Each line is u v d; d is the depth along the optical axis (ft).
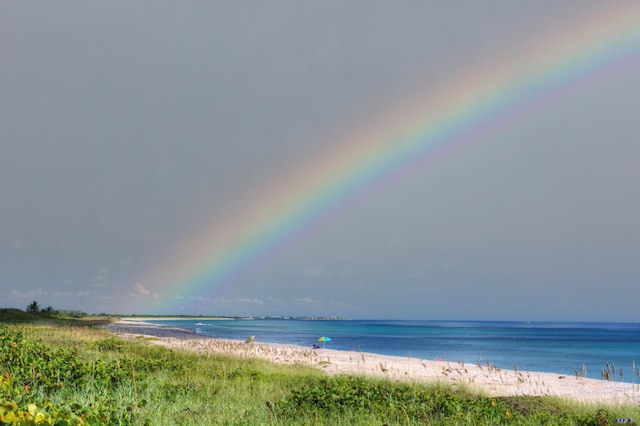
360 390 54.49
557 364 183.01
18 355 45.27
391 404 47.93
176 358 88.89
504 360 199.82
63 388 39.73
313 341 312.71
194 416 39.04
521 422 46.62
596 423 48.16
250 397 51.13
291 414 43.42
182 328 481.46
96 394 39.63
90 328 199.52
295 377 72.49
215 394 49.39
